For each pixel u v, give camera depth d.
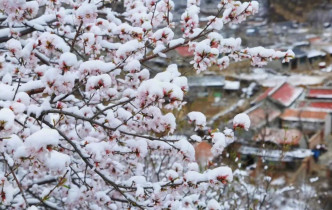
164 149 3.59
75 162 3.96
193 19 3.68
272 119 26.92
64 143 3.98
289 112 28.00
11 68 3.96
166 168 6.68
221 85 35.94
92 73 3.05
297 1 74.88
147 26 3.87
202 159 6.29
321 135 25.83
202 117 3.17
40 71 3.21
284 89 32.28
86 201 4.19
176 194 3.29
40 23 4.19
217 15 3.66
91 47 3.98
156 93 2.59
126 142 3.40
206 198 6.10
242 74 41.28
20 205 4.14
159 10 4.05
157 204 3.27
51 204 4.70
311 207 10.18
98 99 3.65
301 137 23.52
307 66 47.00
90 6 3.28
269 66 44.91
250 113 27.80
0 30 3.84
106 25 4.22
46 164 2.59
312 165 21.97
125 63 3.59
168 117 3.08
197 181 3.10
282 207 9.59
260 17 71.19
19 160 2.46
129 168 4.06
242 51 3.84
